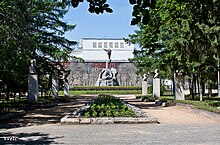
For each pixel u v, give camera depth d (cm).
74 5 517
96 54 6091
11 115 1496
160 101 2422
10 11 1434
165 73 2602
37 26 2488
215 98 2736
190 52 1784
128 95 4431
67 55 2742
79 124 1213
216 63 1914
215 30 1522
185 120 1359
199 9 777
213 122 1278
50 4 2548
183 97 2523
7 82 2152
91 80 5766
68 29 2792
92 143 823
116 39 6125
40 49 2531
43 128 1130
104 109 1402
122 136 935
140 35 2717
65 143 826
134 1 519
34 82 2367
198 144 802
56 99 2969
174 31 1717
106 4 532
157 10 768
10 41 1457
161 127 1129
